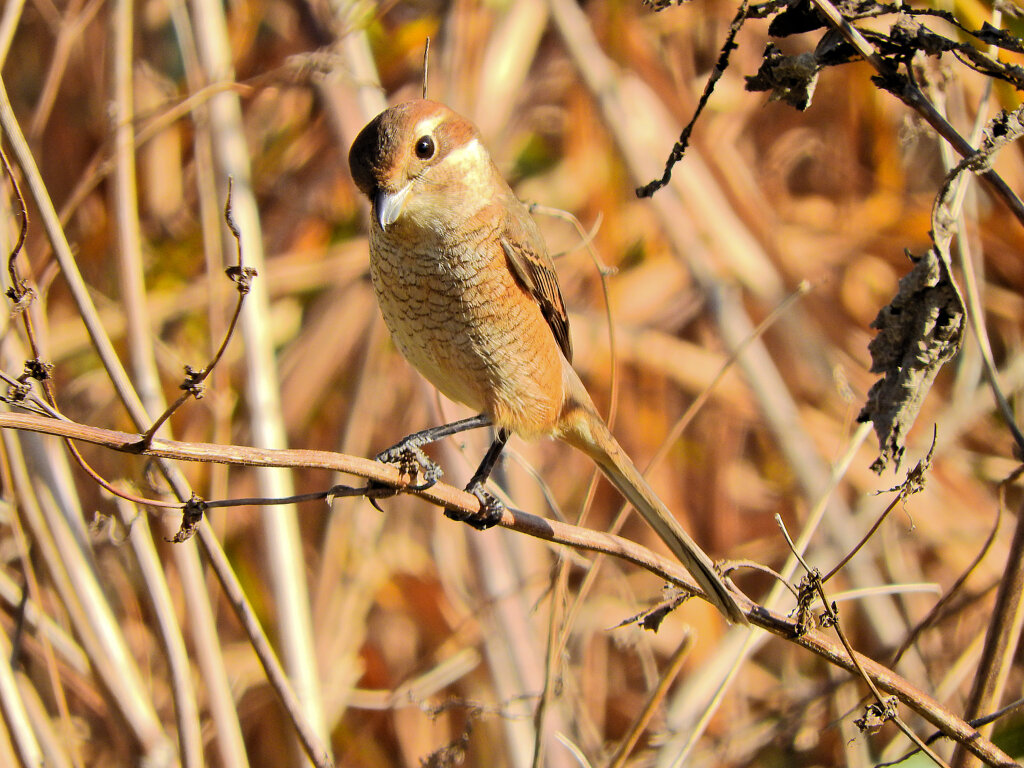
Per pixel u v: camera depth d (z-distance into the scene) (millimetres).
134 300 7668
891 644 9188
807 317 11000
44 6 10078
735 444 11203
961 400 10164
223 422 8578
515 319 6895
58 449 7473
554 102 12195
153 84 10312
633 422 11133
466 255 6746
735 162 11516
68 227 9969
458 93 10766
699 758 8523
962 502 10117
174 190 10633
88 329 5719
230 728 7086
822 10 5020
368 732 9609
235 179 8938
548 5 10750
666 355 11203
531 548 9570
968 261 6094
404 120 6676
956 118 8633
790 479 11117
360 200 10859
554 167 12055
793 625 5582
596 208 11609
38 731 6965
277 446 8297
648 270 11789
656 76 11555
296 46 10523
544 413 7059
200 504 4676
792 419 10023
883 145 11750
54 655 7809
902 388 5090
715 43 12000
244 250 8852
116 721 7234
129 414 5734
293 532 8125
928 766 7012
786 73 5172
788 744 8617
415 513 10438
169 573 7938
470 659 9141
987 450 10727
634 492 6836
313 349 10539
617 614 9656
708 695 8930
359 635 9578
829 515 9797
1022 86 5062
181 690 6656
